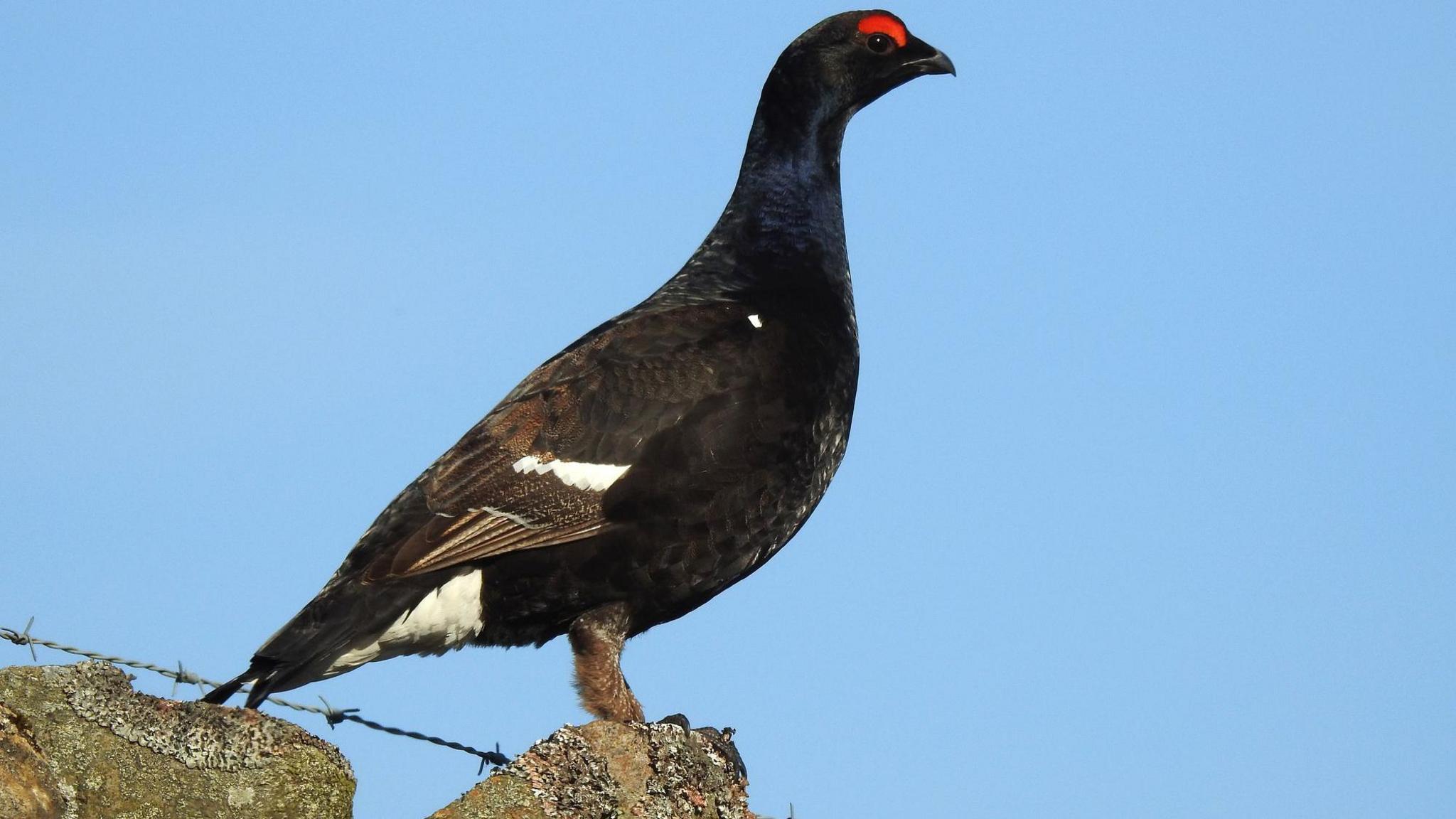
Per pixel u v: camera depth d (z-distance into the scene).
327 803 8.64
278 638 11.65
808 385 13.09
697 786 10.20
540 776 9.55
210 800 8.44
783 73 14.87
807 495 13.15
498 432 12.45
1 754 8.02
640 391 12.56
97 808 8.31
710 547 12.62
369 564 11.98
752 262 14.32
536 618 12.49
